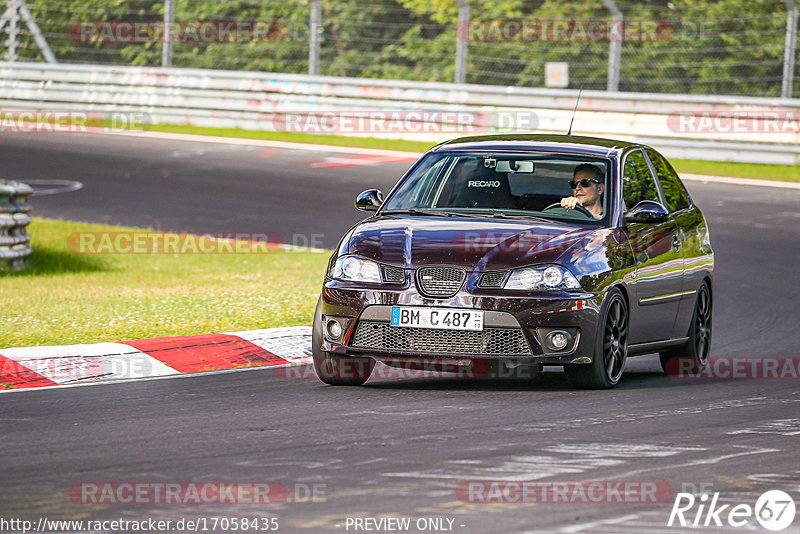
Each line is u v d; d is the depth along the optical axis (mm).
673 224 23484
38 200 48406
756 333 28344
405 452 15602
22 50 77812
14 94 70625
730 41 72938
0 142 62219
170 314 27469
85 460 15125
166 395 19938
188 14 81250
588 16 75438
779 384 21953
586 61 75312
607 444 16219
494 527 12273
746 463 15312
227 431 16953
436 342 19828
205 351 23578
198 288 31938
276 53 80875
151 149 60969
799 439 16844
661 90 73375
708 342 24797
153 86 69812
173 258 38219
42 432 16891
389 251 20375
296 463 14969
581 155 22578
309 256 38750
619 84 73750
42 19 79500
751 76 73000
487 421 17719
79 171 54938
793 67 58906
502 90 63188
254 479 14133
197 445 16016
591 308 19969
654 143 59812
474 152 22969
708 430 17359
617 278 20703
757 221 44719
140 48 80688
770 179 54688
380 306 19984
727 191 51125
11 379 21094
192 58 81438
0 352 22453
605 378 20594
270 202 48406
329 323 20500
